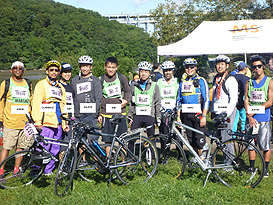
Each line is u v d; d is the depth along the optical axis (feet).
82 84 15.85
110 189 13.24
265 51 34.63
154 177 14.53
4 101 14.51
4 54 329.52
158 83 17.63
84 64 15.90
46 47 354.13
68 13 479.00
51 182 14.05
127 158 14.28
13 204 11.75
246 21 37.88
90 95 15.81
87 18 476.54
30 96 15.24
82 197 12.25
